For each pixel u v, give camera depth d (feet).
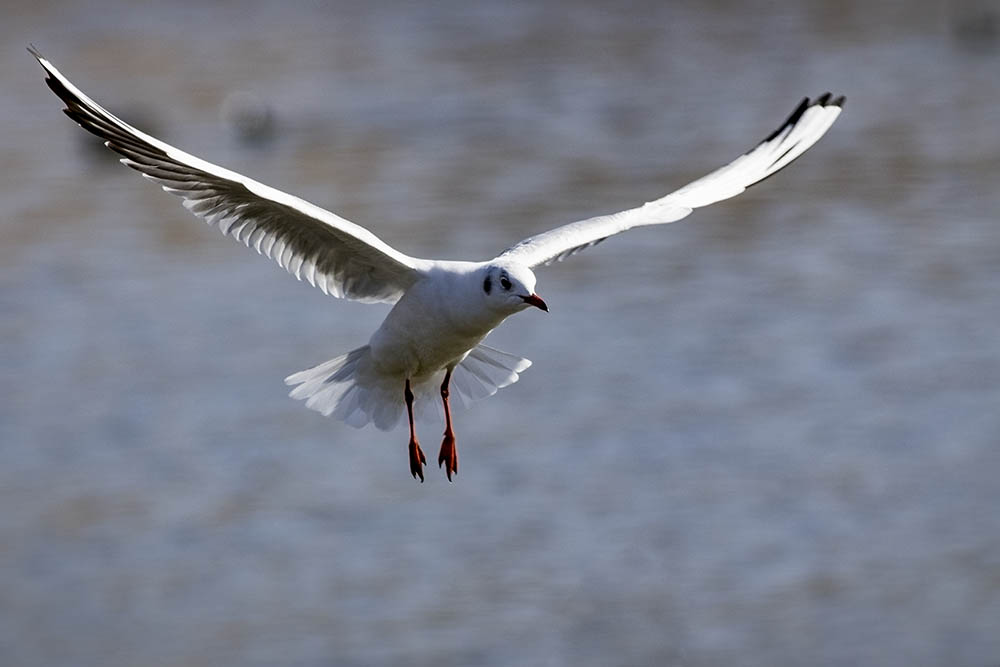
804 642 46.16
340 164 97.45
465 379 30.86
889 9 135.74
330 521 53.62
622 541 51.47
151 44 129.70
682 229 83.35
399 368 29.43
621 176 93.20
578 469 56.49
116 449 59.57
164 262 80.12
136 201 91.35
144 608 48.78
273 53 126.52
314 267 29.01
